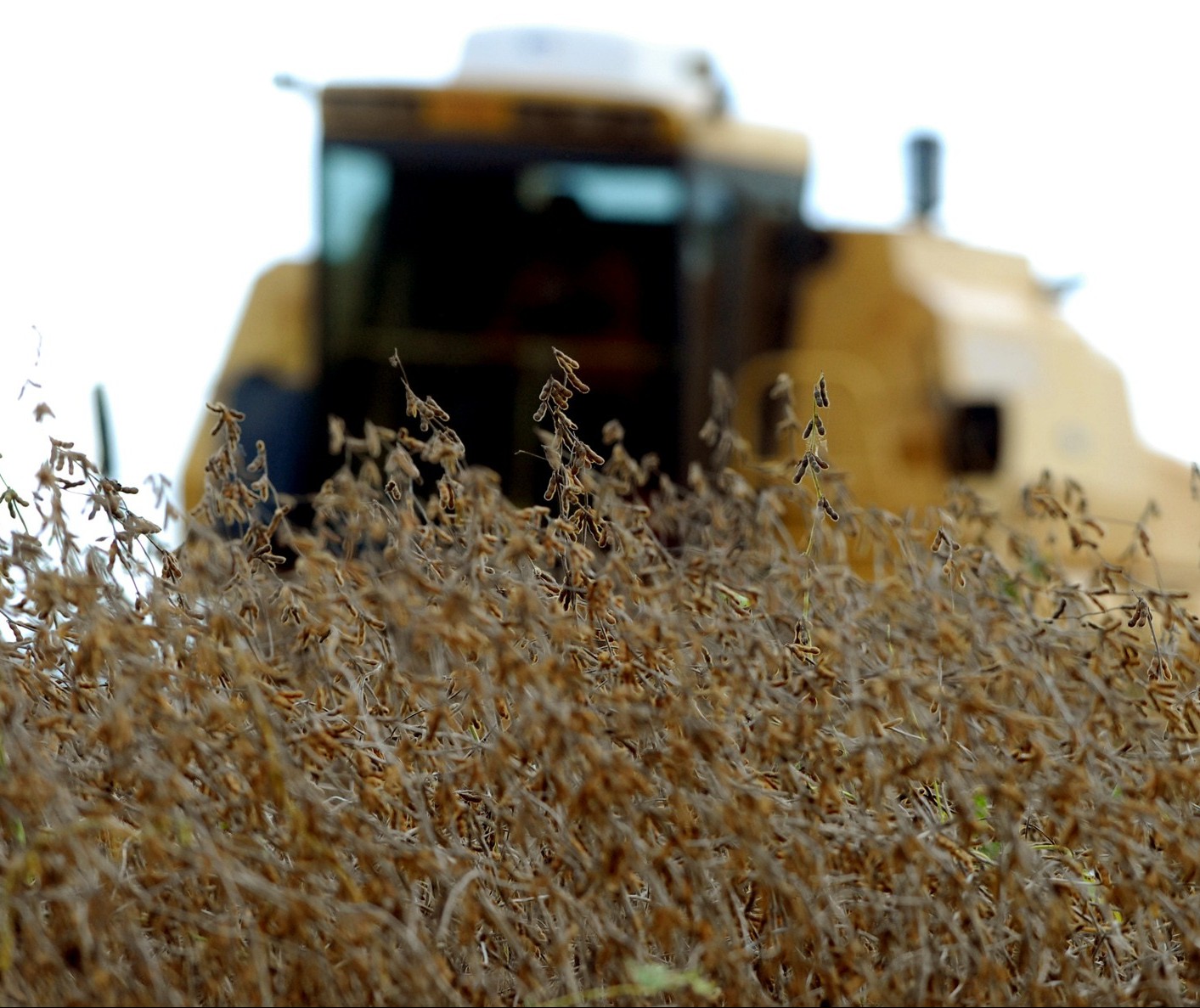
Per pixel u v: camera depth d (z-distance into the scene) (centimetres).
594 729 707
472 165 2623
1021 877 747
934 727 735
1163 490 2455
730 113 2658
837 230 2644
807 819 754
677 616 823
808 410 2533
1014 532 1077
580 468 894
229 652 735
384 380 2580
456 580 788
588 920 709
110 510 832
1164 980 756
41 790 664
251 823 718
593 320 2580
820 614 862
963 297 2614
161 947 736
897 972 711
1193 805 861
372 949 670
